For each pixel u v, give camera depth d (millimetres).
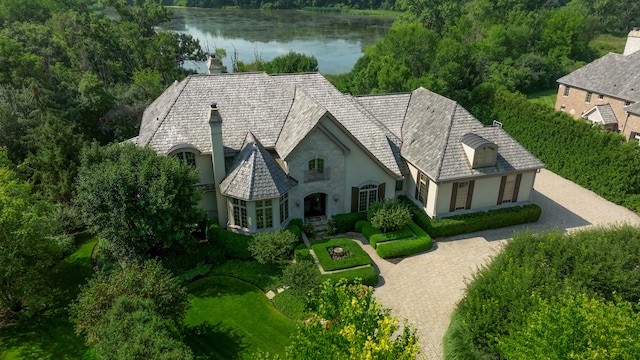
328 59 103562
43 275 30188
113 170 29609
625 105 55719
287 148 35250
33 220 27812
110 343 20531
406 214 35750
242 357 25234
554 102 82250
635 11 125000
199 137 36594
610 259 23875
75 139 38375
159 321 21906
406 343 16734
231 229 35438
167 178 30438
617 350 15867
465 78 71062
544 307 18625
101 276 26406
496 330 21703
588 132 45625
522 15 102375
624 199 41938
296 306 28812
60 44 71812
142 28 84500
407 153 40125
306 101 37406
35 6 91500
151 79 65250
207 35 125000
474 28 104562
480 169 36656
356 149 36156
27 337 27594
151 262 27109
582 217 40188
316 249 33719
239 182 33750
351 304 17984
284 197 35469
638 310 22156
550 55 97938
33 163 37750
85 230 39062
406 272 32469
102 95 52875
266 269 32438
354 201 38406
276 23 144750
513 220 38375
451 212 37875
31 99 47188
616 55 61500
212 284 31344
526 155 38469
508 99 57125
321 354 17531
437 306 29062
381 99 44688
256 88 40125
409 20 100250
